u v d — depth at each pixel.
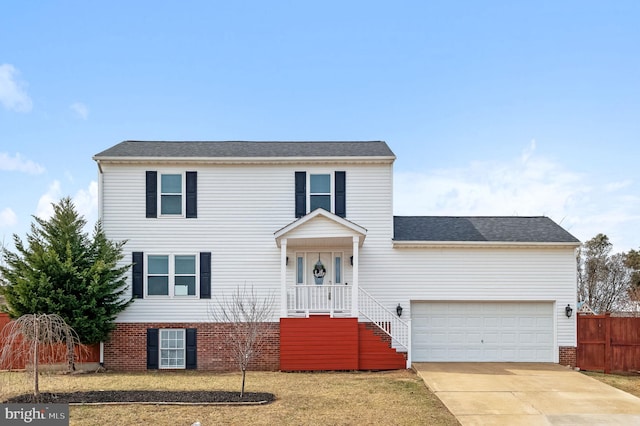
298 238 19.73
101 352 20.53
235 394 14.64
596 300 46.50
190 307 20.91
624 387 17.34
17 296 19.09
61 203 20.19
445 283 21.20
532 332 21.22
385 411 13.30
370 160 21.22
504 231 22.22
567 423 12.68
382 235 21.30
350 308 20.47
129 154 21.25
